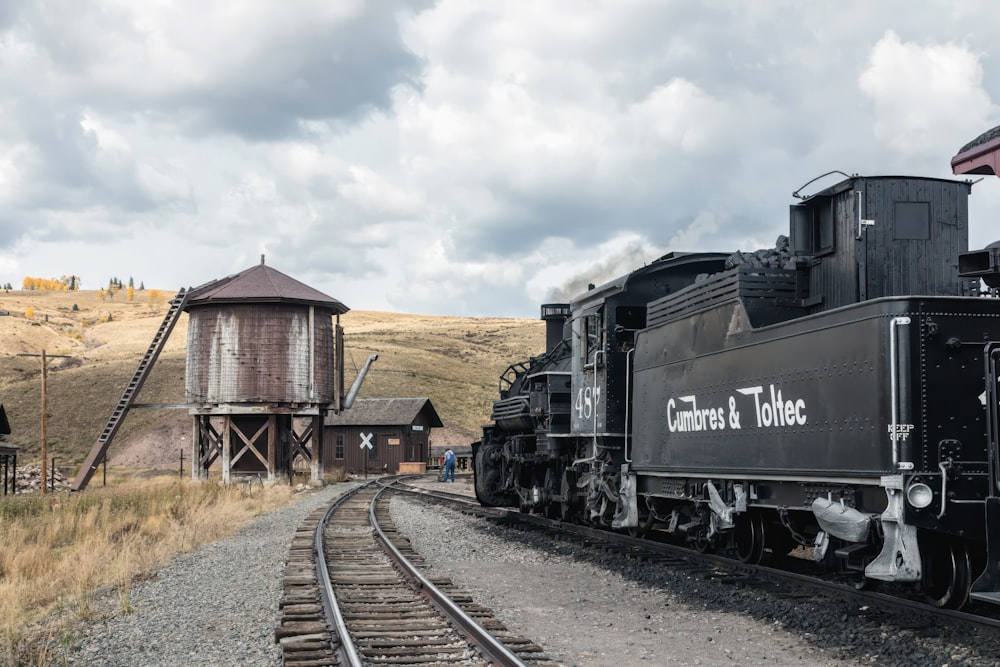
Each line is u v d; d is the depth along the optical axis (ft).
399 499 110.93
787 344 36.11
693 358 45.06
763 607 35.47
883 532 30.37
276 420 144.15
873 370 30.55
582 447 62.03
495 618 34.88
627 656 29.58
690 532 48.52
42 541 66.59
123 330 595.88
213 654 29.89
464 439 295.69
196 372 139.44
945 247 36.83
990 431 29.01
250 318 138.10
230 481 139.85
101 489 136.77
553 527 69.05
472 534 68.33
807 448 34.55
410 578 43.06
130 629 34.47
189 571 49.90
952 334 29.96
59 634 33.63
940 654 27.32
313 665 27.17
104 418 255.70
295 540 62.03
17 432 247.70
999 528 28.02
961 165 36.19
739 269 40.19
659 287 56.24
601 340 57.06
